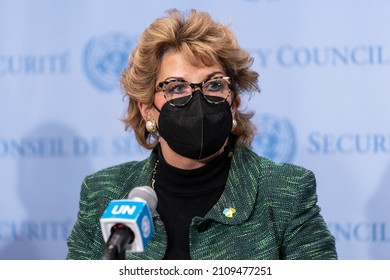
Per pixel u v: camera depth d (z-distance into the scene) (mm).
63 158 6016
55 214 6031
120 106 5984
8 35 6059
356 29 5723
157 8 5965
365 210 5699
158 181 3740
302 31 5773
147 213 2547
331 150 5742
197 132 3445
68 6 6027
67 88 6016
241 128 3871
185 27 3531
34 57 6047
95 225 3818
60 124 6016
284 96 5781
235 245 3465
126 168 4004
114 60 5996
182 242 3584
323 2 5754
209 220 3521
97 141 5992
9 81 6047
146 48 3570
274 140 5781
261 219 3521
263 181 3645
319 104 5754
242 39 5836
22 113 6035
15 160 6039
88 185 3980
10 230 6055
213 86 3518
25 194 6039
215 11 5875
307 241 3488
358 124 5711
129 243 2492
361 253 5703
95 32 6016
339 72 5730
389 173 5680
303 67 5770
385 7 5695
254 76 3830
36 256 6047
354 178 5711
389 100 5680
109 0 5996
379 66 5699
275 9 5805
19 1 6055
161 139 3730
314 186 3684
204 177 3650
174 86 3512
